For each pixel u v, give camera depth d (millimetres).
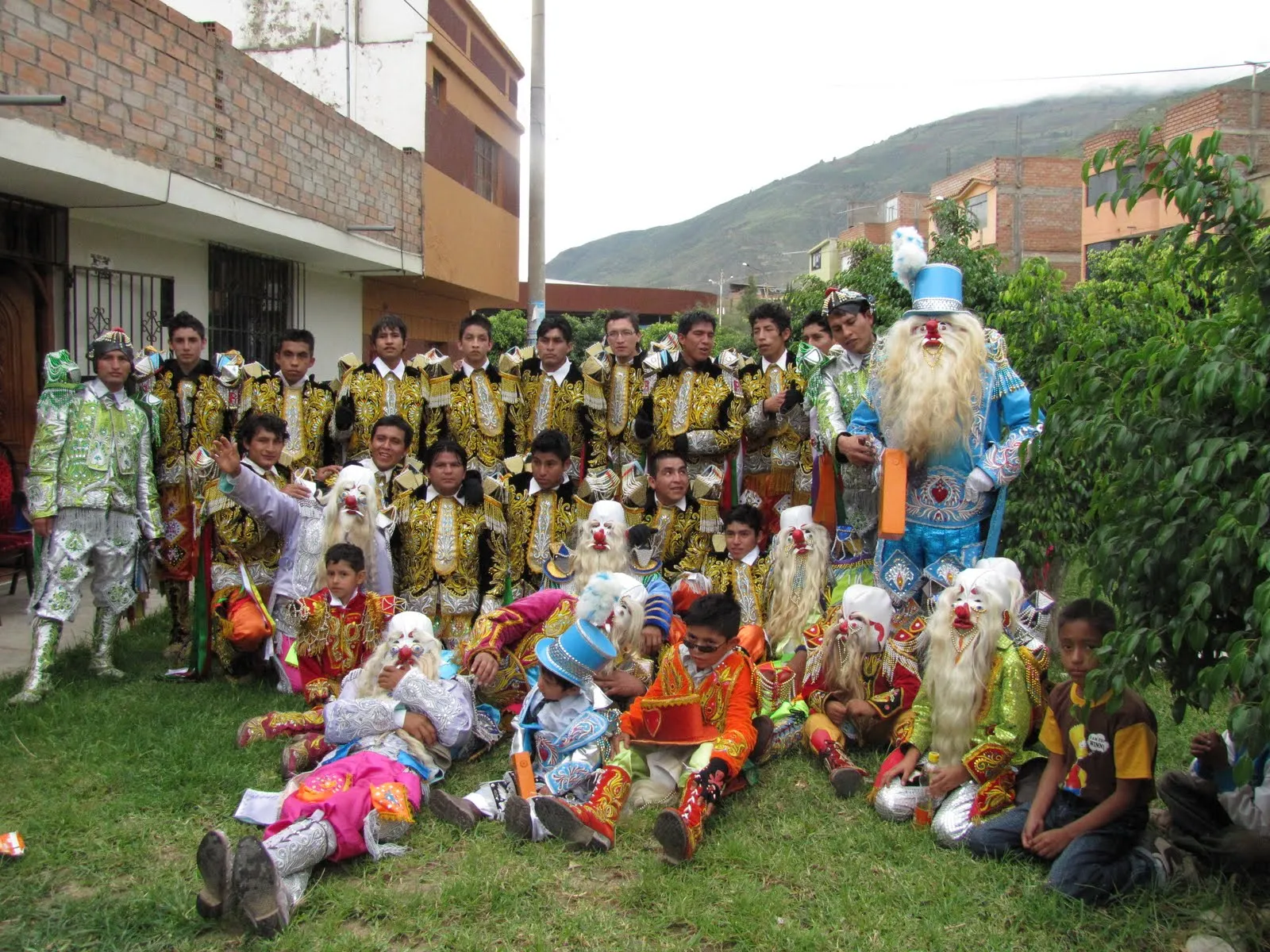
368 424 7035
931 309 4992
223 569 6066
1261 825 3643
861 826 4195
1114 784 3744
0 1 6820
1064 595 6605
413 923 3410
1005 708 4137
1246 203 3086
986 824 3939
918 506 5152
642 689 5004
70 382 5848
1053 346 5977
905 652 4879
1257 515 2867
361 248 12188
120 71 8047
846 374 5770
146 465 6180
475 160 16781
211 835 3355
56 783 4457
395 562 5949
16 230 8016
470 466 7102
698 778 4047
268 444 6043
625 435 7109
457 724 4504
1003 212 33906
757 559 5930
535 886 3674
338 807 3785
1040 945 3326
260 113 10133
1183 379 3051
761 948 3305
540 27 12336
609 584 4484
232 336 10961
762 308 7031
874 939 3350
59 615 5699
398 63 14266
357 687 4699
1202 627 2891
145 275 9539
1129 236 22844
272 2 14500
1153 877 3621
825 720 4949
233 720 5293
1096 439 3211
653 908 3545
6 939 3301
